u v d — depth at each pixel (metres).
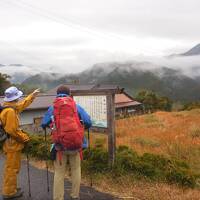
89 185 4.63
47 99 23.33
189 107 33.59
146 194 4.10
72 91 5.22
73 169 3.76
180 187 4.37
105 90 4.83
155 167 4.82
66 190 4.40
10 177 3.99
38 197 4.17
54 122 3.57
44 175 5.21
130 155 5.07
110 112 4.82
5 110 3.82
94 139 7.05
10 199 4.02
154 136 10.07
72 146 3.50
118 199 4.05
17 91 3.94
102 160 5.05
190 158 7.51
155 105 48.34
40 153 6.23
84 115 3.72
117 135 10.82
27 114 20.23
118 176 4.73
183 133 10.80
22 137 3.92
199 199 3.88
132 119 16.64
